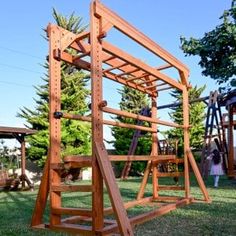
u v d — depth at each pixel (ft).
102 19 13.84
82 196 25.84
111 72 19.40
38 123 52.21
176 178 30.12
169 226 14.37
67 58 15.40
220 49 28.86
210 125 40.34
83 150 50.80
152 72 18.47
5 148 51.16
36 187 40.88
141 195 22.34
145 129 21.83
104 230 12.71
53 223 14.03
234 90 34.50
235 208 18.70
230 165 41.09
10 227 14.57
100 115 13.66
